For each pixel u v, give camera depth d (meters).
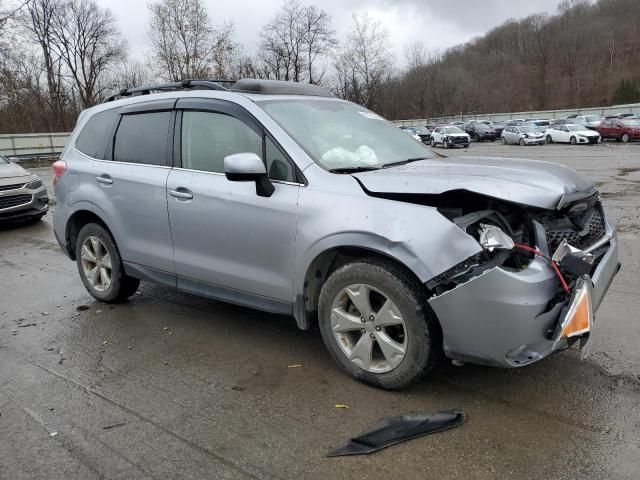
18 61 39.81
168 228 4.20
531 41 108.38
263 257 3.63
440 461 2.63
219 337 4.25
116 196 4.57
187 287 4.23
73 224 5.17
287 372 3.61
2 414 3.19
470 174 3.23
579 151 25.44
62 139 34.44
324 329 3.45
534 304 2.75
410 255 2.92
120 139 4.68
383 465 2.62
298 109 3.97
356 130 4.11
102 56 55.34
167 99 4.37
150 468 2.66
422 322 3.00
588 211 3.45
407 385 3.19
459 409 3.07
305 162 3.47
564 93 97.50
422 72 75.94
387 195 3.13
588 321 2.84
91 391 3.45
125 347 4.12
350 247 3.20
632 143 30.75
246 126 3.78
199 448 2.81
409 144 4.36
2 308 5.18
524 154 24.56
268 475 2.58
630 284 5.10
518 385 3.31
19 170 9.92
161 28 46.44
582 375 3.41
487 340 2.85
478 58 108.69
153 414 3.15
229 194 3.74
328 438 2.85
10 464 2.71
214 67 47.66
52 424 3.07
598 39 105.00
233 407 3.20
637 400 3.11
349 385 3.39
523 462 2.60
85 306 5.09
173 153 4.22
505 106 94.62
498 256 2.84
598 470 2.53
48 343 4.26
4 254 7.61
